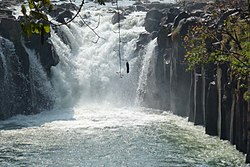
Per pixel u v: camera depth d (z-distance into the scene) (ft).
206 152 69.72
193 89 91.30
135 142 76.07
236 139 70.44
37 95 109.91
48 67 112.47
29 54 109.50
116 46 125.18
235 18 53.52
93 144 74.84
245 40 47.01
